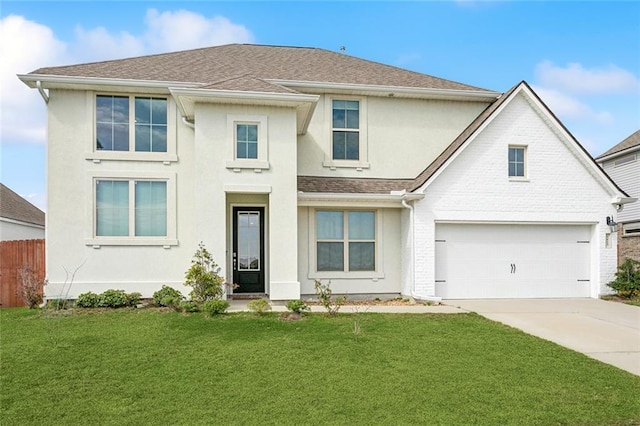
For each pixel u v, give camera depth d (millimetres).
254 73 13797
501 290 13195
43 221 26531
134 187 12148
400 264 13547
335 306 10578
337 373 6211
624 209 21219
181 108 11836
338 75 14430
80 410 5023
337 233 13328
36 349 7266
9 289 12438
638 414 5059
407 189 13117
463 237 13125
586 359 7008
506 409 5129
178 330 8500
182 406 5125
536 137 13258
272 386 5734
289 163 11773
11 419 4805
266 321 9258
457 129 14570
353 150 14000
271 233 11656
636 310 11258
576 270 13547
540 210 13219
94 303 10867
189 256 12234
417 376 6133
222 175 11477
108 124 12219
